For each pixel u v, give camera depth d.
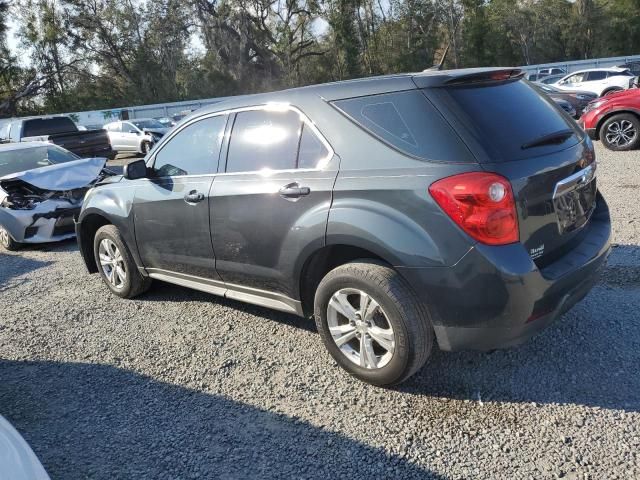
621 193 7.36
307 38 54.88
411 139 3.06
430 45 55.94
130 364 4.01
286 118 3.64
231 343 4.19
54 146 9.77
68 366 4.06
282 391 3.48
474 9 56.22
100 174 8.55
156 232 4.57
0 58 48.41
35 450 3.09
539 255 3.01
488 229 2.80
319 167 3.39
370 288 3.15
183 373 3.81
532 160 2.98
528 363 3.51
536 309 2.89
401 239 2.98
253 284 3.96
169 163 4.50
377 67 57.00
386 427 3.04
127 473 2.85
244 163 3.87
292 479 2.71
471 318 2.93
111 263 5.30
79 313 5.07
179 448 3.02
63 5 49.03
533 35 58.22
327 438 2.99
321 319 3.50
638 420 2.89
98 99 50.91
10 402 3.63
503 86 3.34
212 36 52.31
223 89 52.66
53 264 6.92
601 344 3.63
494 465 2.68
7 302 5.62
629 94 10.71
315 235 3.33
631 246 5.29
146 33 51.88
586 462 2.64
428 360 3.66
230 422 3.21
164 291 5.44
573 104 19.22
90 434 3.21
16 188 7.92
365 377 3.38
